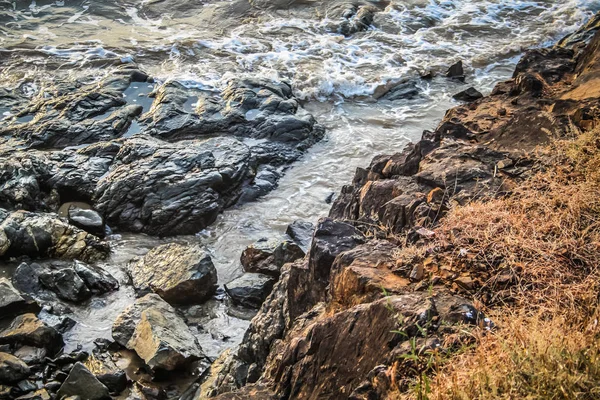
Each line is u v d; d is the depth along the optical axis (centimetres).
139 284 1007
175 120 1339
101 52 1630
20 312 935
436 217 723
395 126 1431
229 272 1061
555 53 1259
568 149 795
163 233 1137
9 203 1156
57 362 860
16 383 816
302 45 1703
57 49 1641
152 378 845
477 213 682
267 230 1149
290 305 745
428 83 1583
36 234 1062
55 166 1211
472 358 487
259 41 1712
